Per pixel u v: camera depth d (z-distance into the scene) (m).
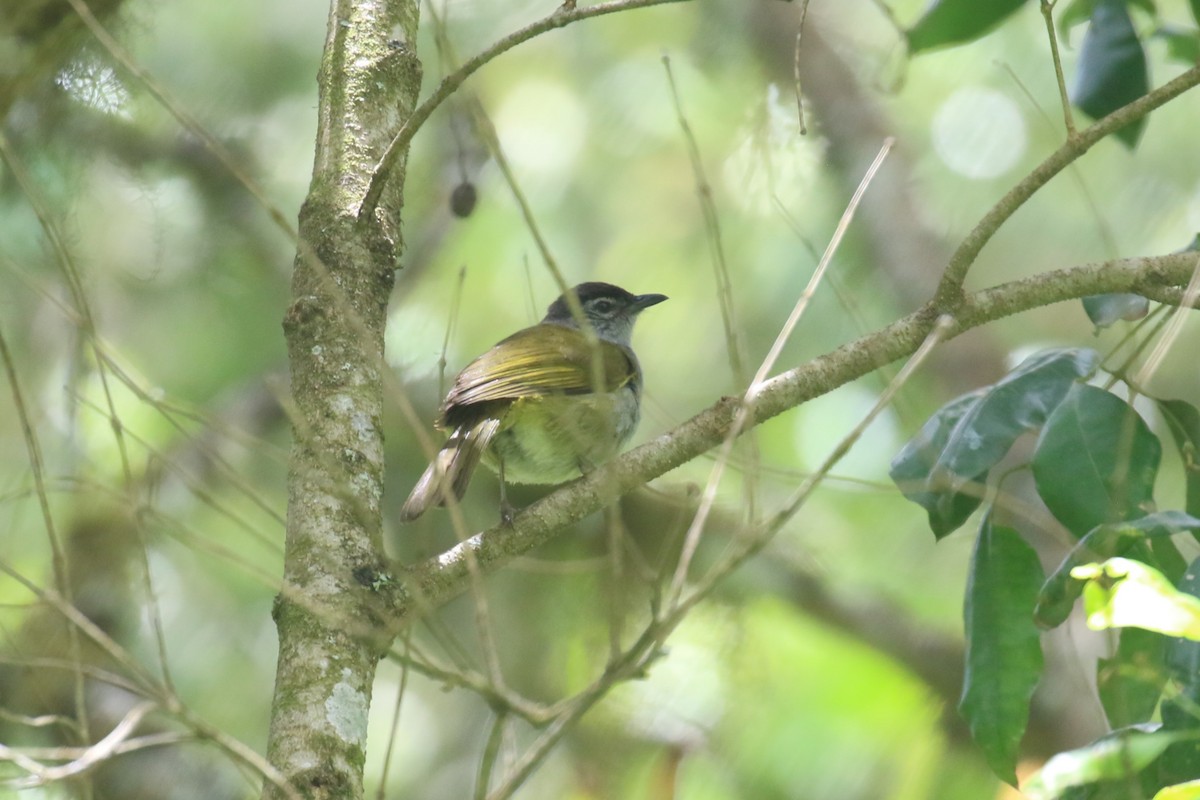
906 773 12.55
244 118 13.16
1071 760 5.26
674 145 14.46
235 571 12.23
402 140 6.34
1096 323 7.06
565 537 11.39
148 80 5.31
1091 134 6.33
